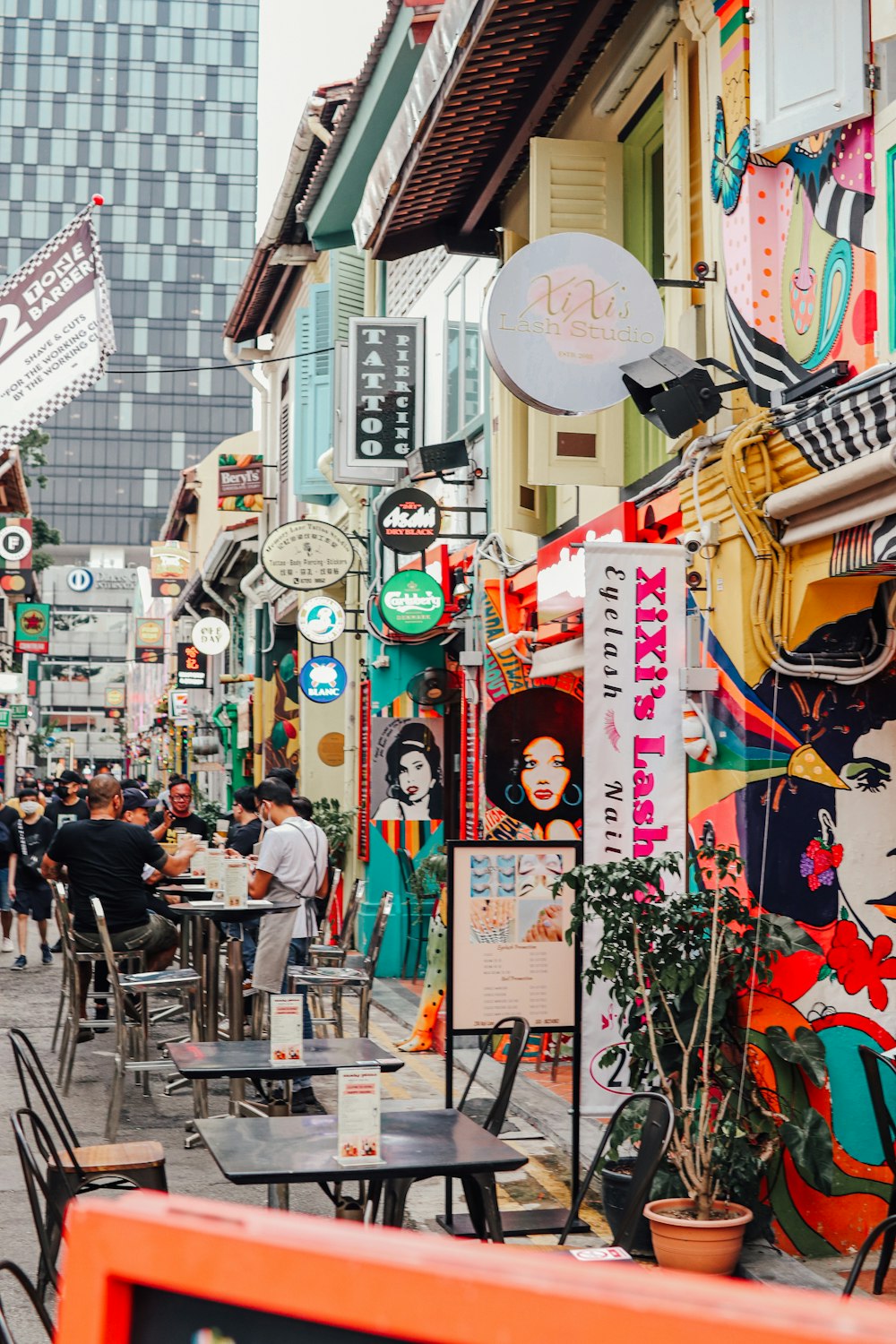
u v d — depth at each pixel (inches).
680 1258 222.5
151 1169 218.7
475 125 374.9
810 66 236.7
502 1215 257.4
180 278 5442.9
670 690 261.1
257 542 1029.2
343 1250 41.2
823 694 258.4
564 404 283.3
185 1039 455.2
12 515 1465.3
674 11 308.5
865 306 234.5
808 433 232.7
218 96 5408.5
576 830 323.9
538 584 415.5
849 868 256.8
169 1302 44.8
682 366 265.0
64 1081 403.5
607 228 356.8
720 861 246.2
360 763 649.6
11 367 366.0
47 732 3806.6
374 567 677.9
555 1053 393.7
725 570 264.4
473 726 490.3
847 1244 249.6
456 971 248.4
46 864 416.2
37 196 5295.3
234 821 524.1
